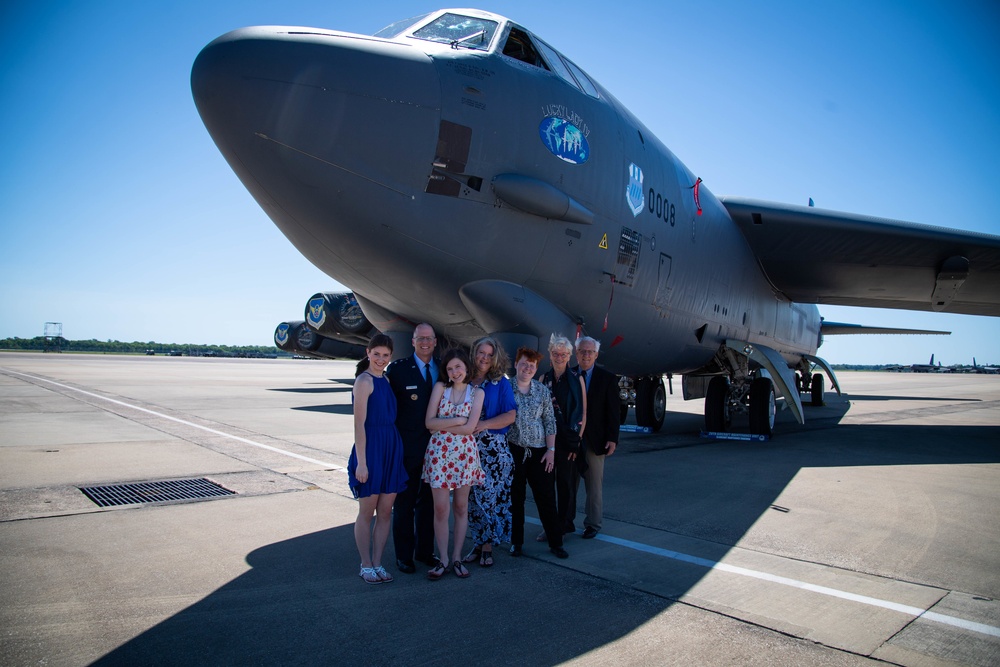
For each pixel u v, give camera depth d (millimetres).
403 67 5332
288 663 2652
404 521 3889
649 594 3533
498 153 5695
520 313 6191
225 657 2686
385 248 5582
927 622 3170
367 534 3682
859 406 20156
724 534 4793
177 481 6070
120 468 6625
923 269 10977
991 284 11328
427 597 3449
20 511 4891
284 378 27797
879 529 4957
